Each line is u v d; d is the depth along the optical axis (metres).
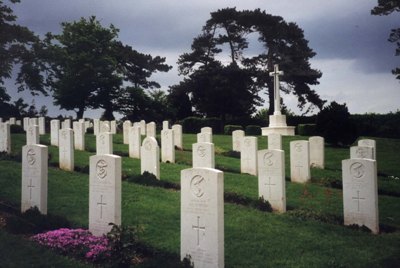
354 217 13.67
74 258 9.43
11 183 15.84
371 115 44.94
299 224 12.89
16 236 10.46
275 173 15.00
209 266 9.29
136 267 8.98
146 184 17.50
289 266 9.59
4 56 43.94
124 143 31.09
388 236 12.63
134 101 61.25
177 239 10.88
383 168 25.75
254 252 10.36
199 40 64.81
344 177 13.88
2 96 51.88
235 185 17.94
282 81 61.47
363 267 9.71
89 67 55.78
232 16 63.78
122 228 9.93
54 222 11.75
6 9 41.75
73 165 19.89
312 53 62.31
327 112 33.41
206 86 61.97
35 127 22.59
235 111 62.16
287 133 43.19
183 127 54.94
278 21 62.69
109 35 59.38
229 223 12.54
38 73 48.81
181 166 21.69
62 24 59.00
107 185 11.15
